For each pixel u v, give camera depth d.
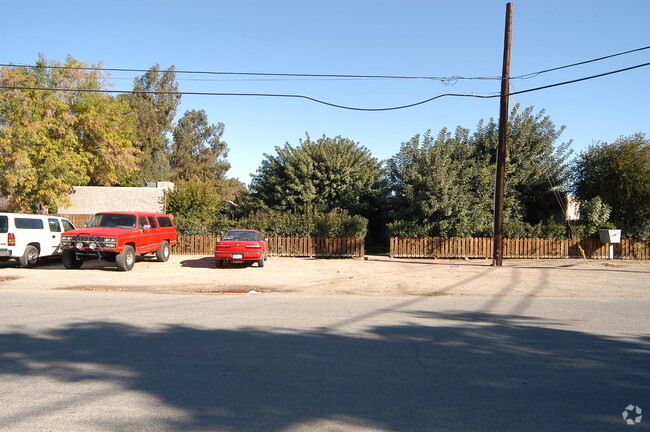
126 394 4.89
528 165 22.62
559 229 21.05
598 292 12.42
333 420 4.32
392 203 22.11
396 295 12.02
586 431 4.15
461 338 7.34
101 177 28.53
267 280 14.32
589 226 21.02
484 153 23.39
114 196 26.00
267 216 22.73
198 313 9.12
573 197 23.66
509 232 21.03
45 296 11.16
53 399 4.75
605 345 6.98
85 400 4.73
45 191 23.19
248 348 6.63
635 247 20.28
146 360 6.04
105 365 5.83
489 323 8.48
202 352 6.41
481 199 21.98
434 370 5.77
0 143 22.08
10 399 4.74
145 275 15.13
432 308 10.00
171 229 19.84
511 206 22.80
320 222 21.53
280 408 4.57
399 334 7.56
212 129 59.12
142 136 46.00
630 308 10.13
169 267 17.31
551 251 20.55
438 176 20.12
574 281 14.25
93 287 12.73
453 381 5.39
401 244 20.66
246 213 27.36
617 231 19.75
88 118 25.84
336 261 19.55
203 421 4.27
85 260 18.67
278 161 27.31
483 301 11.03
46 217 16.97
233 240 17.23
